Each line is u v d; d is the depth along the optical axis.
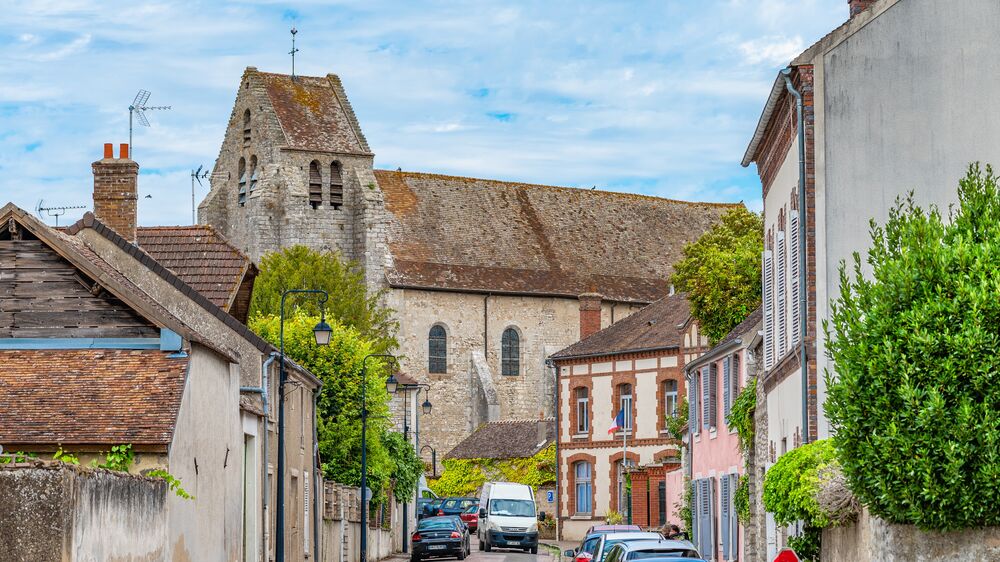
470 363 92.06
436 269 92.12
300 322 53.62
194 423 25.39
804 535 23.25
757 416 35.44
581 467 78.56
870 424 17.59
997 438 16.66
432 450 89.44
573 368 79.19
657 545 24.55
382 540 62.41
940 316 17.23
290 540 38.81
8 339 25.48
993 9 24.70
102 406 23.70
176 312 33.31
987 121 24.64
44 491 16.80
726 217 69.81
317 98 92.00
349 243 90.12
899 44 25.14
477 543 77.56
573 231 100.94
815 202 25.31
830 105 25.36
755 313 42.12
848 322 18.36
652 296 99.50
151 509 21.19
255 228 88.88
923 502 17.06
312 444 43.69
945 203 24.67
